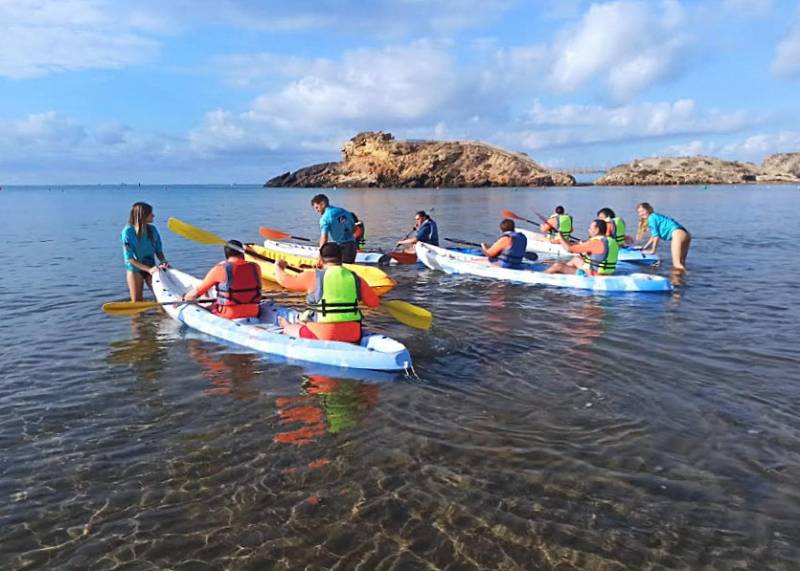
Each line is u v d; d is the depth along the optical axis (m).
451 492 3.81
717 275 11.41
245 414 4.97
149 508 3.66
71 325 7.73
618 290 9.90
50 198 64.38
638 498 3.75
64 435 4.60
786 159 124.19
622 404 5.14
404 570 3.12
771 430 4.63
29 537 3.39
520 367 6.10
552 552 3.26
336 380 5.73
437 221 25.92
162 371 5.98
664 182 96.75
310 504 3.70
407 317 7.00
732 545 3.31
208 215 31.70
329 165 102.25
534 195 56.31
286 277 6.54
